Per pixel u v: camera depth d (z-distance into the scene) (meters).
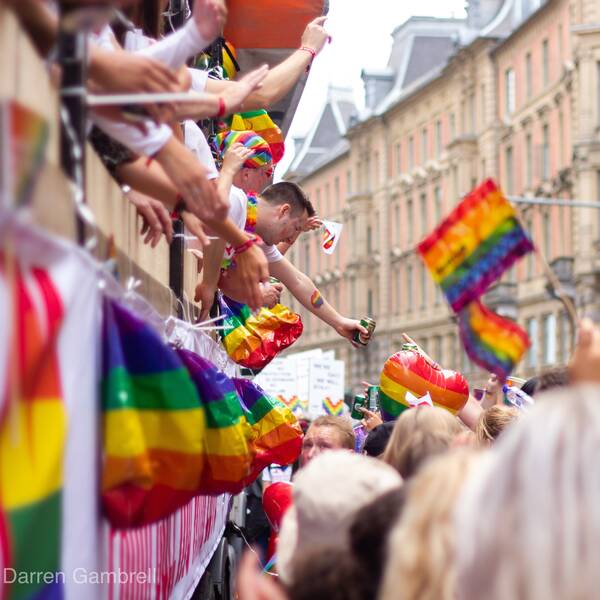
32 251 2.32
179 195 3.66
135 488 3.03
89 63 3.01
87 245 2.73
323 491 3.01
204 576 6.93
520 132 54.09
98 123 3.30
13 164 2.04
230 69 7.59
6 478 2.25
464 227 3.38
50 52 2.81
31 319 2.29
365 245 72.25
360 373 72.31
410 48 73.31
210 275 5.27
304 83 9.64
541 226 51.69
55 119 2.73
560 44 49.75
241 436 3.82
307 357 15.08
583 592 1.84
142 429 3.17
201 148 5.62
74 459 2.70
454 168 60.31
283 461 6.51
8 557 2.27
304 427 12.63
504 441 2.00
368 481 3.02
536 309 51.34
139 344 3.13
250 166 6.02
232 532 9.04
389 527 2.50
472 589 1.94
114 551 3.31
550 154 50.91
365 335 6.96
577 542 1.85
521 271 52.66
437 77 62.31
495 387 7.73
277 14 7.55
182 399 3.17
